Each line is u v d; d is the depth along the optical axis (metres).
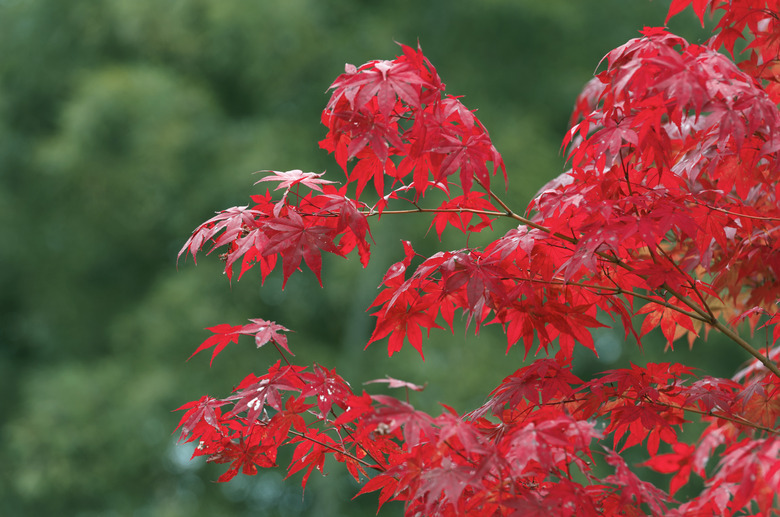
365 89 2.26
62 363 11.62
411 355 9.86
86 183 10.89
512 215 2.58
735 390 3.02
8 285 12.49
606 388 2.51
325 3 11.55
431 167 2.49
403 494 2.44
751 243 2.89
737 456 2.06
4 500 10.89
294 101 11.65
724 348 10.74
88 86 10.84
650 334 10.77
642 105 2.27
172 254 11.87
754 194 3.01
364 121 2.33
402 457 2.50
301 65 10.98
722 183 2.62
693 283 2.51
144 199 10.84
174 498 10.91
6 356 12.94
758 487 2.14
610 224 2.30
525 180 9.86
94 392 10.30
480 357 9.65
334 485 10.24
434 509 2.27
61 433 10.05
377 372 10.01
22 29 12.48
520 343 10.14
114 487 10.44
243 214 2.49
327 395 2.47
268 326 2.58
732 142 2.52
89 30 11.72
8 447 11.16
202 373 10.06
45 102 12.59
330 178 10.86
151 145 10.51
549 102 11.38
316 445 2.65
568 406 2.70
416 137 2.34
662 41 2.28
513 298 2.46
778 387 2.63
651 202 2.36
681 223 2.24
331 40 11.21
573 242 2.46
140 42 11.60
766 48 3.01
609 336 10.75
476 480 2.00
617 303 2.63
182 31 11.23
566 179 3.05
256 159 10.34
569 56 11.43
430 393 9.63
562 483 2.10
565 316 2.60
